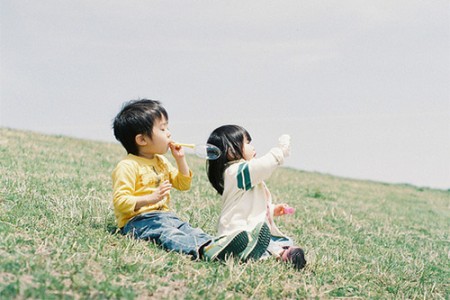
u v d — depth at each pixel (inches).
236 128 201.6
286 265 192.2
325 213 356.8
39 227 191.8
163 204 208.4
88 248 177.0
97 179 333.4
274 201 390.0
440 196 733.9
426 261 255.3
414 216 470.6
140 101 207.5
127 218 201.9
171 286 158.2
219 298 152.4
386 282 200.8
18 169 319.3
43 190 260.5
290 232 277.0
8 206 215.8
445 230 401.4
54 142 564.1
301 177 669.3
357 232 311.3
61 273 152.2
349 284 188.7
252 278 171.6
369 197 580.1
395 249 277.7
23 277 143.8
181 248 189.5
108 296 141.1
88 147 581.0
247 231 188.2
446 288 209.5
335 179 746.8
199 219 257.6
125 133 203.8
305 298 169.0
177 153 207.8
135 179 200.1
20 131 610.5
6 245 164.9
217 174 199.3
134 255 178.4
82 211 223.9
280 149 195.6
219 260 184.4
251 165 190.2
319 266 203.2
